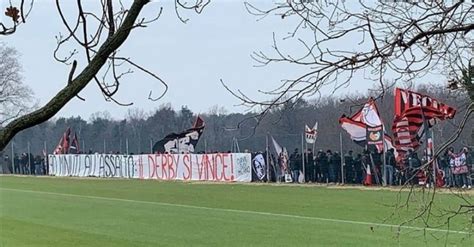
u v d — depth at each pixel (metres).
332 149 30.86
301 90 4.22
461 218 9.68
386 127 25.80
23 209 22.58
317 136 30.75
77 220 18.80
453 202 8.55
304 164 30.09
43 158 53.69
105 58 2.63
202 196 25.78
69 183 38.47
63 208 22.66
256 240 13.89
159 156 40.97
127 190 30.86
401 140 16.78
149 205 22.91
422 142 16.31
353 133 26.39
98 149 56.03
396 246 11.75
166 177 40.41
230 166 34.84
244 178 33.91
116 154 45.94
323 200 21.67
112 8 2.73
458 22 4.32
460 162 15.30
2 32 2.65
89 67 2.60
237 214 19.03
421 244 11.31
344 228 14.98
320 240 13.48
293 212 18.88
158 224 17.27
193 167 37.88
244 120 4.43
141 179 41.22
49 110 2.53
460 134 5.09
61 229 16.75
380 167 25.95
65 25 2.76
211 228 16.06
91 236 15.34
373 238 13.26
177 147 41.06
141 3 2.66
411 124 16.28
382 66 4.31
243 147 34.91
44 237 15.33
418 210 5.25
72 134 55.00
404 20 4.24
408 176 5.33
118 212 20.80
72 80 2.58
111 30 2.74
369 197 21.56
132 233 15.67
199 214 19.41
